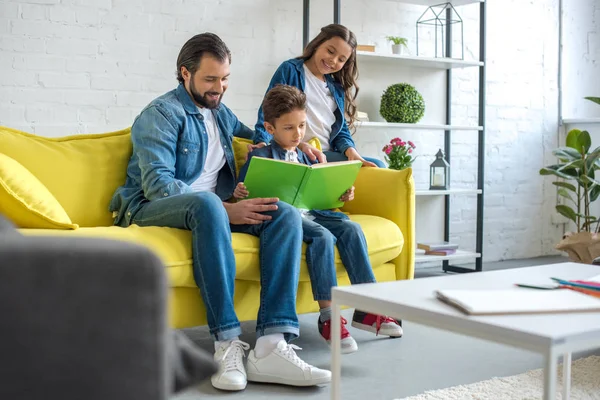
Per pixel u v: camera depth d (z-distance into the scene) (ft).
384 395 6.75
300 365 6.85
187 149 8.04
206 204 6.91
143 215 7.48
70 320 1.53
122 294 1.56
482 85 14.05
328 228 8.23
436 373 7.51
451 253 13.73
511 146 15.78
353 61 10.70
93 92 11.25
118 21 11.39
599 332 3.48
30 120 10.81
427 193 13.37
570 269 5.43
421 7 14.40
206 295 6.89
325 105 10.58
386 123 12.91
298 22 13.09
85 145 8.33
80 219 8.02
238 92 12.55
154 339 1.60
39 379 1.51
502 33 15.52
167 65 11.82
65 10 10.98
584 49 16.55
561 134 16.48
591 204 16.26
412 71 14.40
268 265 7.19
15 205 6.67
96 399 1.56
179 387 2.02
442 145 14.92
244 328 9.48
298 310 8.12
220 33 12.32
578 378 7.18
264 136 9.18
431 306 3.96
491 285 4.66
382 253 8.57
